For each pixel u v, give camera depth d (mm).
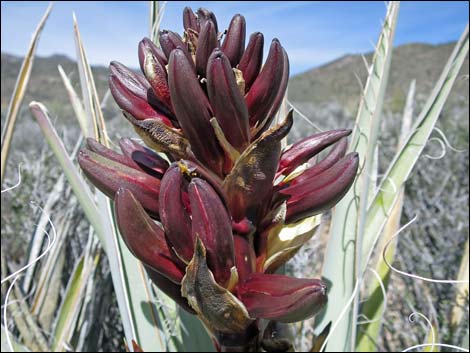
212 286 184
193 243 188
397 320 617
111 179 202
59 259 486
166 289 212
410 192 838
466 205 767
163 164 217
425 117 350
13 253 714
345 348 333
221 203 184
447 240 688
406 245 653
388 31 337
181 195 187
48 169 872
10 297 409
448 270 648
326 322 339
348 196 340
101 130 334
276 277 193
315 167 222
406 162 354
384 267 394
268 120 211
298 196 211
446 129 1013
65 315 420
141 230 192
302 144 222
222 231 183
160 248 196
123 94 215
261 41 201
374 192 369
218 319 193
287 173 220
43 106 357
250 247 204
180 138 203
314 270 612
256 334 223
